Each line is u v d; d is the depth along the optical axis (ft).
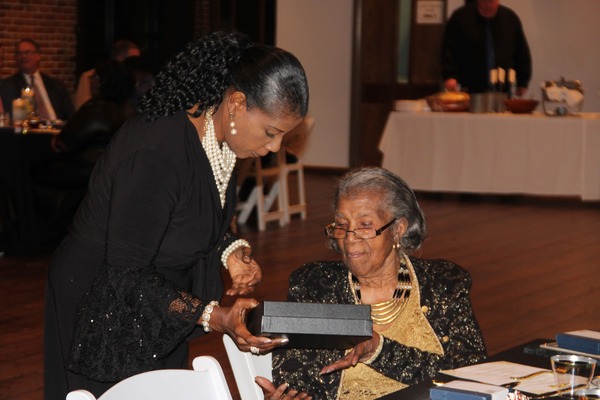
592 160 32.50
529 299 20.25
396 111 34.40
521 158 32.91
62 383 8.09
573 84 34.09
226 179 7.93
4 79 29.04
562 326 18.21
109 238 7.30
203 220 7.72
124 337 7.36
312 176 41.45
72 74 38.19
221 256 8.84
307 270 9.05
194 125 7.54
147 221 7.27
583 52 40.68
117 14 39.27
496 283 21.61
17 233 23.58
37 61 29.14
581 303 20.01
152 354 7.39
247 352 7.43
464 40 34.76
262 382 7.82
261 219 27.91
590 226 29.81
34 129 24.23
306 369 8.65
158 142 7.33
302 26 42.52
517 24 34.94
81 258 7.73
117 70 22.77
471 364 8.18
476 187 33.30
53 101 29.40
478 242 26.53
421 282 8.86
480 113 33.55
